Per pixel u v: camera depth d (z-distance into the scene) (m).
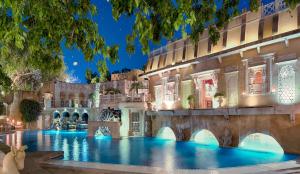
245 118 22.88
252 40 23.55
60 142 28.59
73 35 6.32
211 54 26.64
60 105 51.44
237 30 25.06
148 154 20.67
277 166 13.53
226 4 6.72
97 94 44.56
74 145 26.12
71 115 47.19
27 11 6.16
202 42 28.80
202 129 26.84
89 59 6.23
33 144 26.91
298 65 20.20
